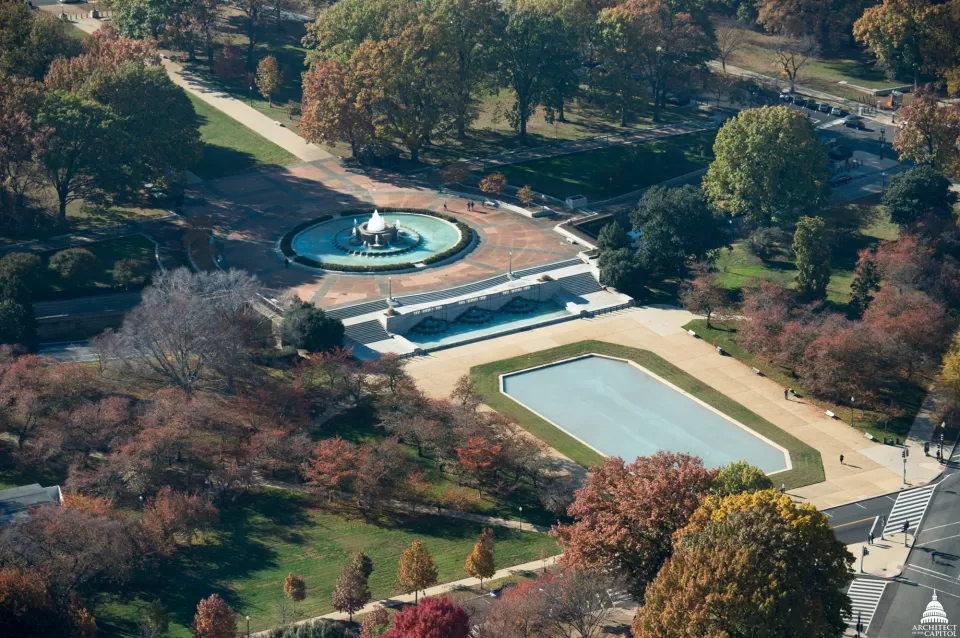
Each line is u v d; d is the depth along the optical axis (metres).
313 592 170.12
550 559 181.25
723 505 156.00
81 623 151.88
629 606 167.62
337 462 193.00
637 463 173.38
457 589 172.12
